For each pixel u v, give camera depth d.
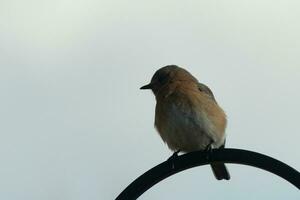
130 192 8.41
